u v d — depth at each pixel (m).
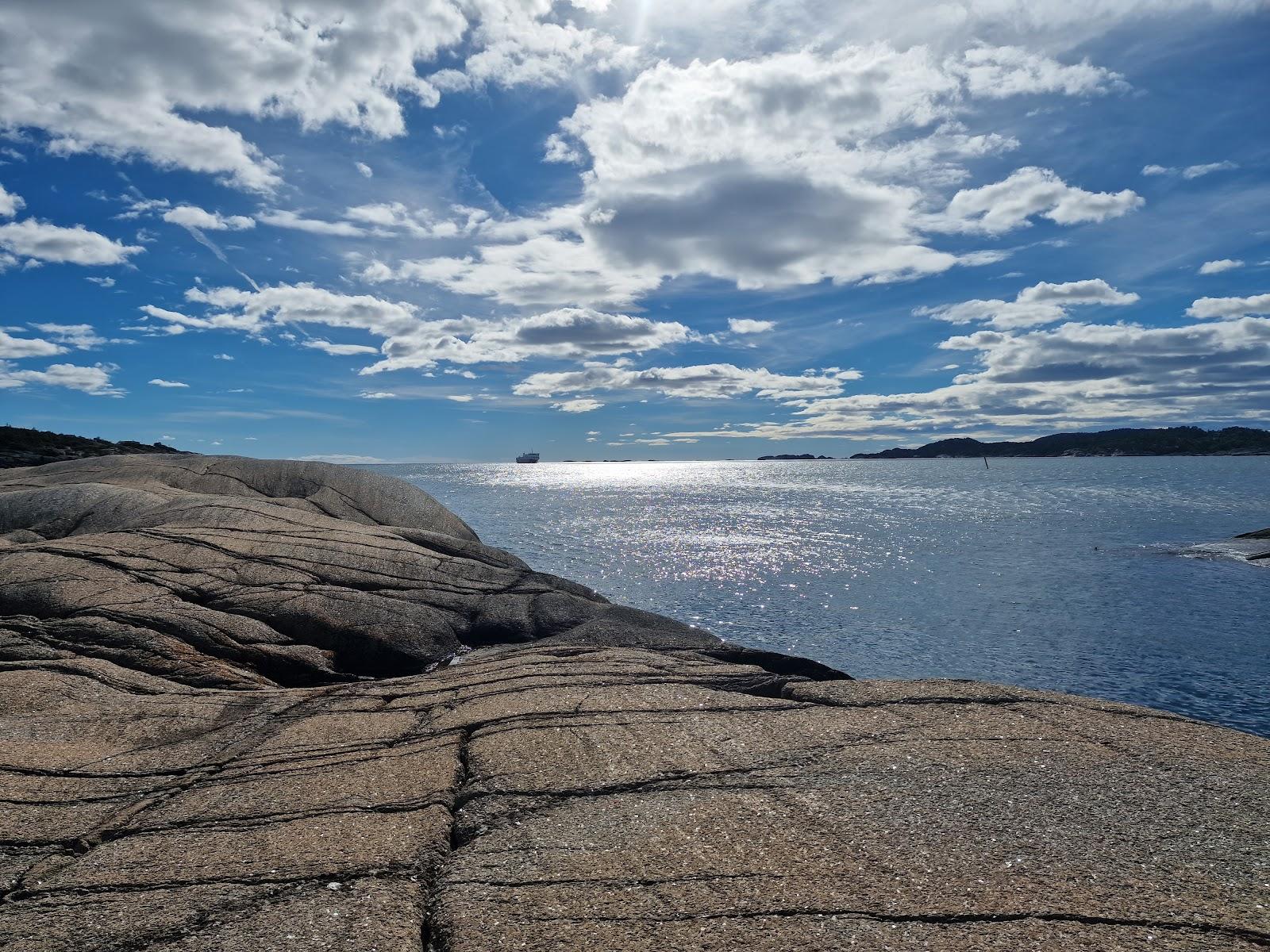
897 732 7.79
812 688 9.36
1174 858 5.21
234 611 14.09
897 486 131.50
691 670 10.60
